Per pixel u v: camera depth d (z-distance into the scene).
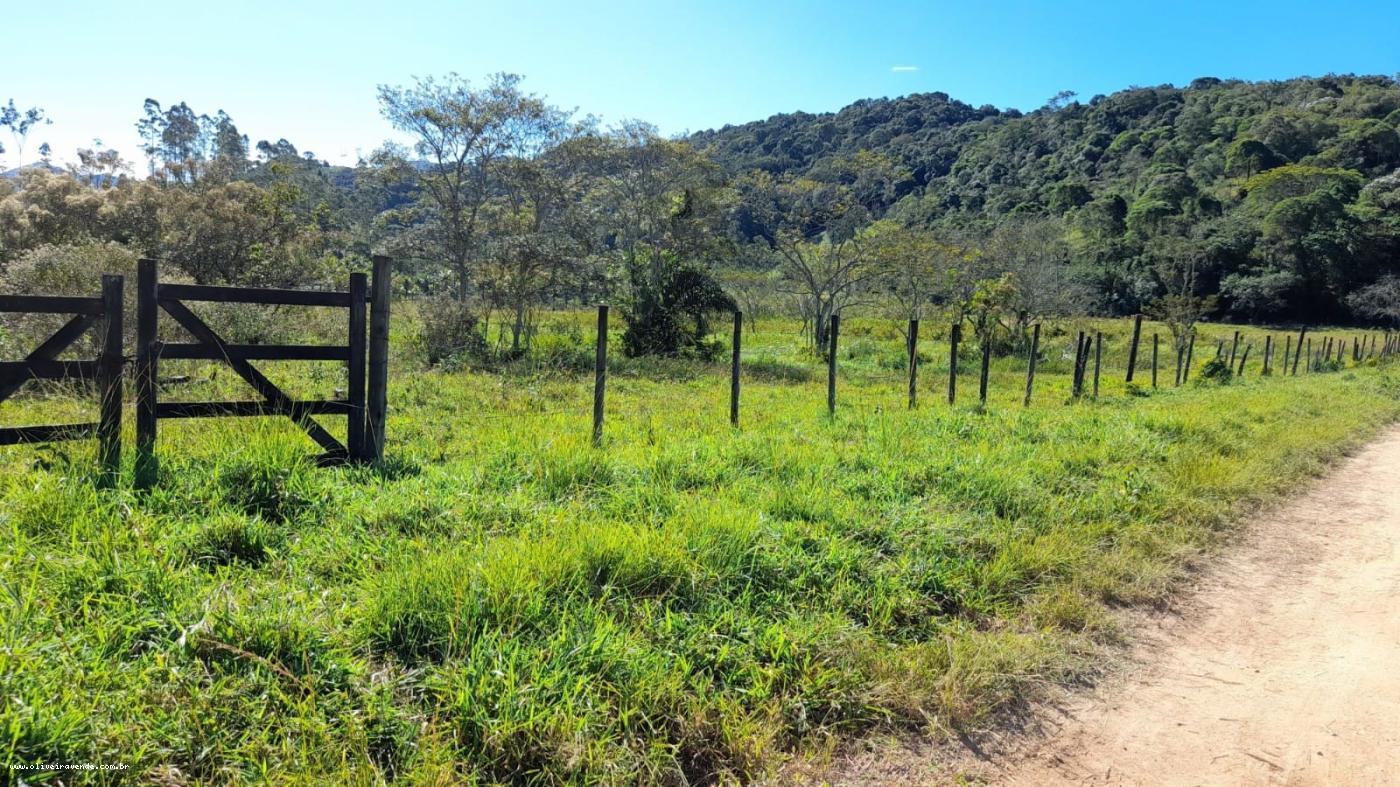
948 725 3.31
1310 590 5.20
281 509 4.60
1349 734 3.41
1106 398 15.88
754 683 3.34
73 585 3.32
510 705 2.80
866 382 20.19
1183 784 3.04
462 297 24.56
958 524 5.37
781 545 4.53
